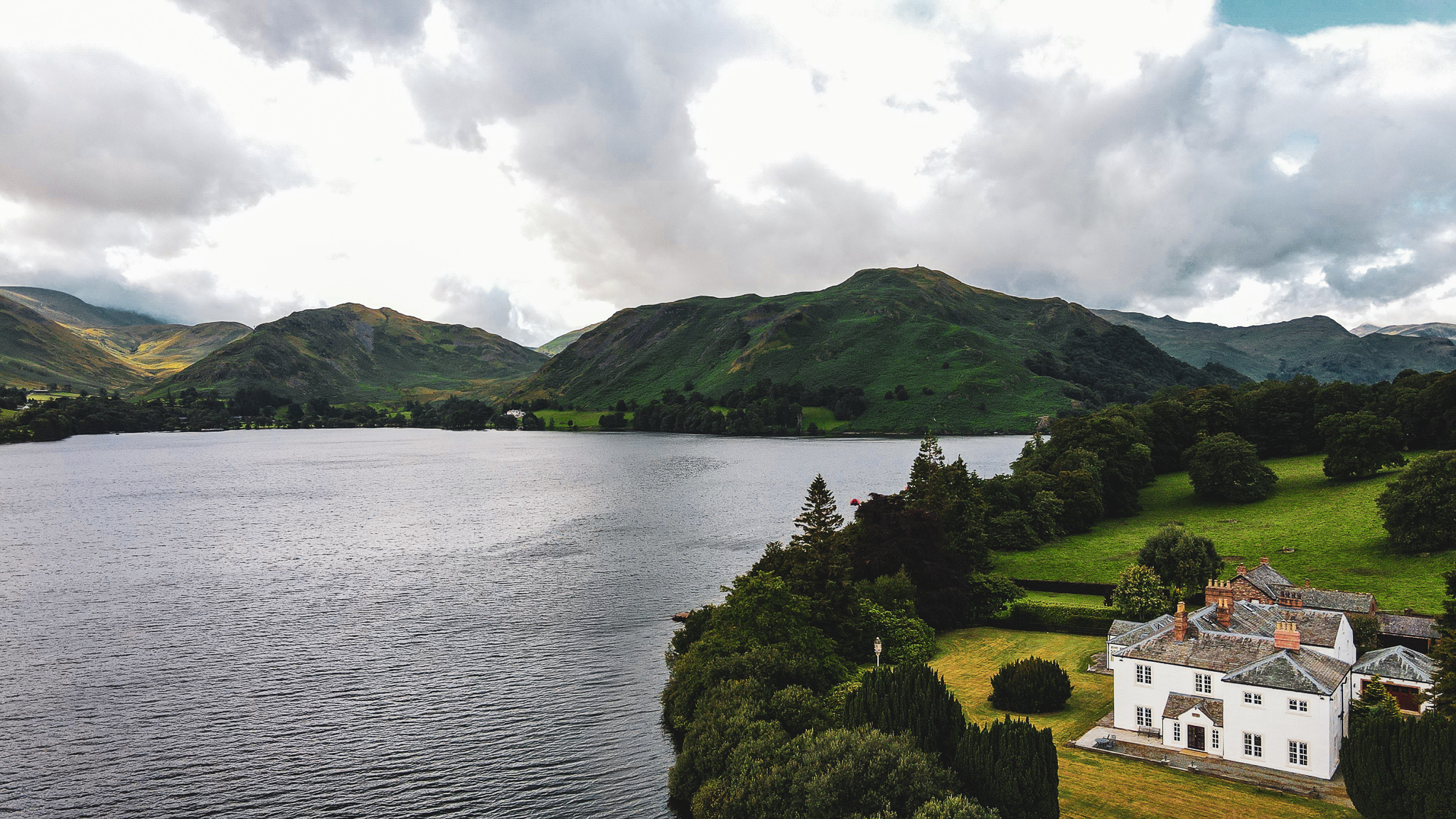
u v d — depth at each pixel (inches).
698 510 7711.6
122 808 2367.1
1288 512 5324.8
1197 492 6141.7
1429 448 6176.2
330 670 3449.8
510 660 3572.8
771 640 3056.1
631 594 4677.7
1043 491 5595.5
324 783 2497.5
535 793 2429.9
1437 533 4055.1
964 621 4033.0
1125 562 4739.2
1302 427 6988.2
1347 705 2447.1
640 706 3061.0
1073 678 3154.5
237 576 5177.2
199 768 2598.4
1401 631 3110.2
